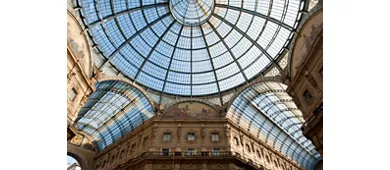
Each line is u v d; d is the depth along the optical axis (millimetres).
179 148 33781
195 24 36219
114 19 32125
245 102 38656
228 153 32688
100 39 31703
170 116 36812
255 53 35531
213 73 38062
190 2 35281
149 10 33906
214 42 36812
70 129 24922
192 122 36312
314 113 24062
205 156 31703
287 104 40344
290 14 30672
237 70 37188
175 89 38625
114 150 41219
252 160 35406
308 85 25734
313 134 24188
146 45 35719
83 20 28203
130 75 35906
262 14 32938
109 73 33656
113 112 41281
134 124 41625
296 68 28375
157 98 38094
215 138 34875
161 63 37156
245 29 34781
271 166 38594
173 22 35719
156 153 33062
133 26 33875
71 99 25203
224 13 35031
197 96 38906
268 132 43781
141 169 32031
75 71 25406
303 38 27188
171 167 31438
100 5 30266
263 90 37312
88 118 42219
